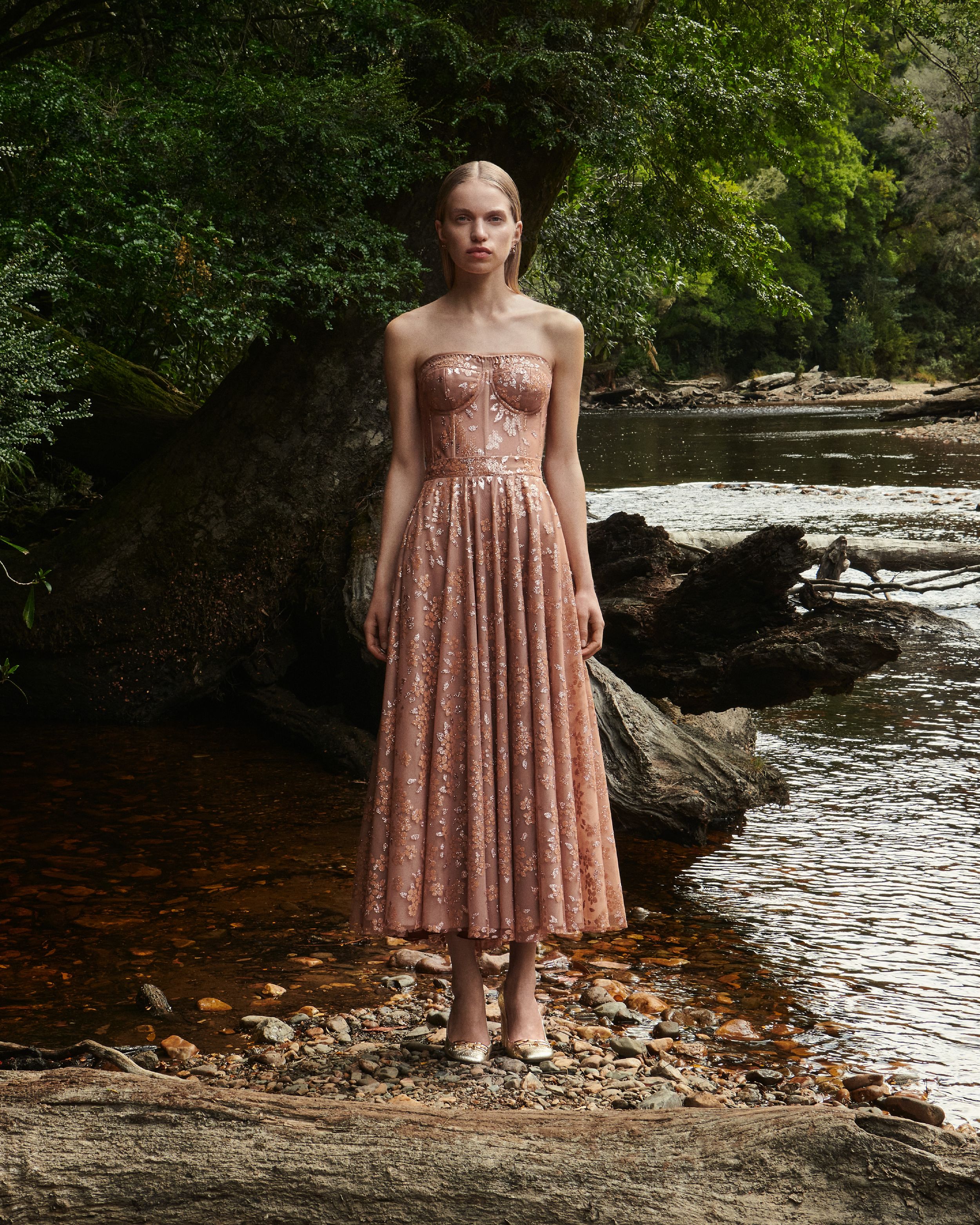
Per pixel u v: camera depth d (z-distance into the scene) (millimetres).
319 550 6359
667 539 5871
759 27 9484
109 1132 1605
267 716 6184
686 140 8516
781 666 4918
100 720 6391
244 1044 2783
